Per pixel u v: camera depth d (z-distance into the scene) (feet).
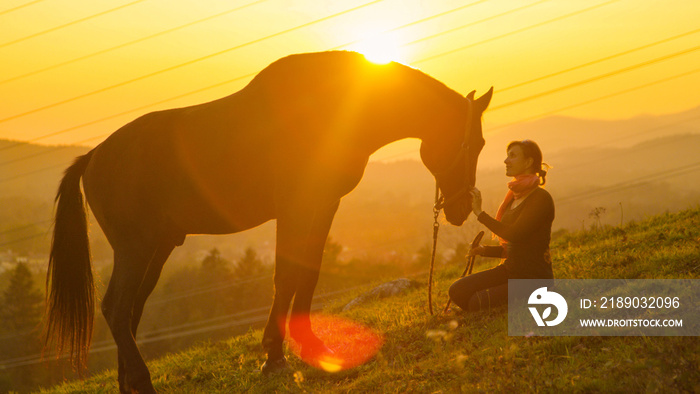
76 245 17.28
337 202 17.08
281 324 16.63
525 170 17.47
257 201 16.52
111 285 16.69
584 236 29.76
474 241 18.58
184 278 227.81
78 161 17.70
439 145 17.30
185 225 17.01
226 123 16.24
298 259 16.06
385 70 16.71
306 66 16.48
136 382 15.62
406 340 17.44
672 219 28.45
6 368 140.15
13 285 183.42
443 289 25.35
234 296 199.72
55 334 17.04
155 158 16.46
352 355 17.56
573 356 13.39
